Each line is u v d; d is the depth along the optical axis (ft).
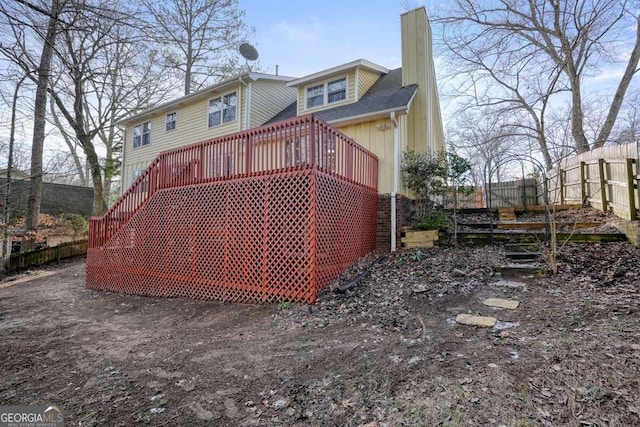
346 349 11.39
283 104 46.62
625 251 17.16
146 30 16.98
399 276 18.74
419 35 33.40
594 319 11.02
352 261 21.90
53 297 24.44
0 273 32.94
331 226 19.45
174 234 23.17
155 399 9.64
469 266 18.58
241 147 20.92
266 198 19.13
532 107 45.47
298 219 17.98
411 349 10.63
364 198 24.44
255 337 13.75
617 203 21.91
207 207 21.71
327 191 19.11
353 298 16.63
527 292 14.48
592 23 36.37
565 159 32.68
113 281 26.08
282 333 13.83
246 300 19.34
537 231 22.39
